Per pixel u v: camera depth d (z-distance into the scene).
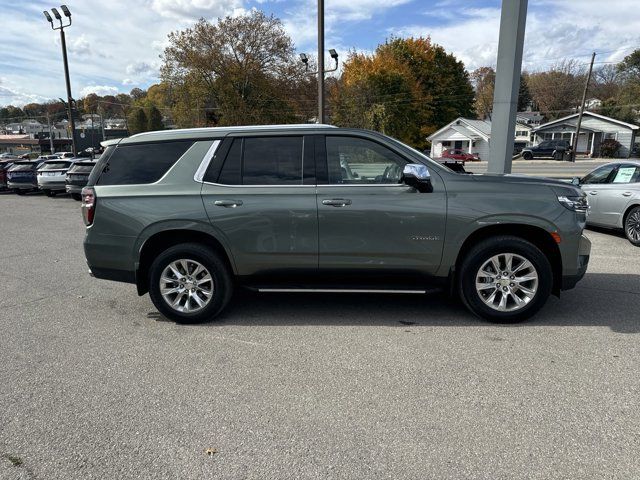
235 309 5.18
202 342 4.28
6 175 23.78
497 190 4.38
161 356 3.99
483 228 4.49
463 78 64.12
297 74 40.81
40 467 2.57
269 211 4.48
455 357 3.85
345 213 4.42
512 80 8.48
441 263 4.47
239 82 40.16
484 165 43.44
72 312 5.21
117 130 77.00
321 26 16.03
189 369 3.73
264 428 2.91
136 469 2.54
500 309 4.50
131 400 3.27
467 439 2.76
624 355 3.84
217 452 2.68
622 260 7.23
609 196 8.91
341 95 38.00
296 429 2.89
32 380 3.58
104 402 3.24
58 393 3.38
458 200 4.36
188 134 4.71
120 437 2.84
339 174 4.52
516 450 2.65
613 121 51.81
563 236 4.35
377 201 4.40
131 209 4.60
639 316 4.73
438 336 4.29
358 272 4.55
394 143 4.53
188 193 4.56
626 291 5.57
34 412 3.13
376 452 2.65
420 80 56.41
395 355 3.91
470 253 4.45
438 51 59.66
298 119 43.47
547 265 4.38
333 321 4.73
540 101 85.56
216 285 4.66
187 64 39.53
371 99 38.25
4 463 2.61
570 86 82.31
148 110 72.44
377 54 51.59
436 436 2.79
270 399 3.25
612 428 2.84
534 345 4.05
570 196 4.39
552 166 36.38
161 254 4.65
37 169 21.88
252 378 3.56
